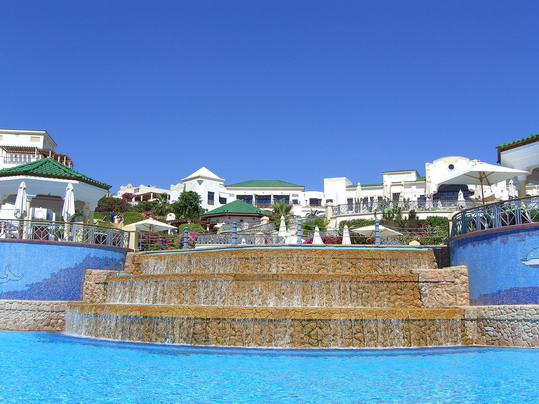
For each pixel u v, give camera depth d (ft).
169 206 274.16
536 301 47.09
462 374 33.12
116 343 48.49
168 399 26.66
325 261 67.56
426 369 34.91
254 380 31.30
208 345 47.01
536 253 47.67
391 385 29.86
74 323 57.06
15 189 80.69
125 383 30.45
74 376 32.53
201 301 57.93
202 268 71.05
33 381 31.01
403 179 261.65
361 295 55.47
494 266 51.29
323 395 27.53
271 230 122.52
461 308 48.55
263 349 44.80
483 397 26.99
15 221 68.90
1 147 201.26
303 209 266.77
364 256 67.46
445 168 220.64
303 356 40.86
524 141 68.08
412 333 46.68
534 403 25.70
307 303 55.83
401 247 68.49
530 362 37.45
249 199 307.17
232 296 56.85
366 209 148.46
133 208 291.99
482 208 54.85
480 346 46.85
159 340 48.55
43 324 62.03
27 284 64.85
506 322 46.34
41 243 66.44
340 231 113.39
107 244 73.67
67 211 72.74
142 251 81.30
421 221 128.06
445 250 66.54
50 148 229.04
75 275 68.13
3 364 36.76
